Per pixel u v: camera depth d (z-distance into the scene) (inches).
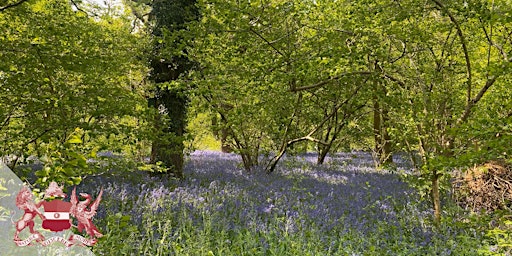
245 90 299.4
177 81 285.7
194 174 468.8
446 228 283.7
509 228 258.2
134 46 367.2
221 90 318.7
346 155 864.3
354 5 287.4
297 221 283.4
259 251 233.6
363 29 289.0
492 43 264.8
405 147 323.0
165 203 304.5
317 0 324.2
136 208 284.0
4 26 248.1
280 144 552.4
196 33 282.8
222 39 309.1
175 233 237.0
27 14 253.9
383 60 307.4
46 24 249.3
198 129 490.3
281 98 394.9
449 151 261.4
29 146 227.9
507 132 196.9
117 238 205.0
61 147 140.8
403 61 342.0
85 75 244.1
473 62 321.4
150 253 214.5
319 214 311.6
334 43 288.5
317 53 275.3
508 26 302.4
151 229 235.3
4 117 215.3
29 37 246.5
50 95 211.6
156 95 407.2
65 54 231.9
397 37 287.4
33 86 224.2
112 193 315.0
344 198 381.1
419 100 293.9
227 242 243.0
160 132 240.4
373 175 540.4
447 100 305.4
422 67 309.3
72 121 204.5
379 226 289.1
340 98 436.1
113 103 228.7
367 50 287.6
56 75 252.1
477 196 345.1
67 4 313.4
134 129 227.3
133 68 379.6
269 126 511.5
